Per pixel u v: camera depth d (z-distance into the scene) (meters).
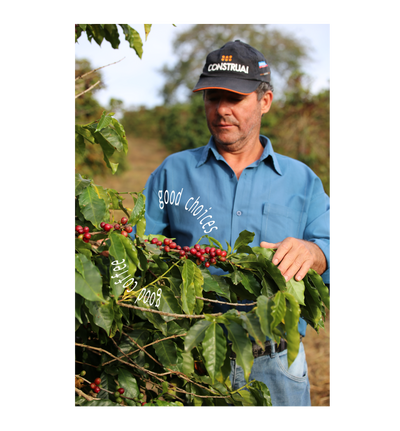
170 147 13.30
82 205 1.08
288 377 1.62
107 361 1.24
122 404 1.15
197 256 1.22
